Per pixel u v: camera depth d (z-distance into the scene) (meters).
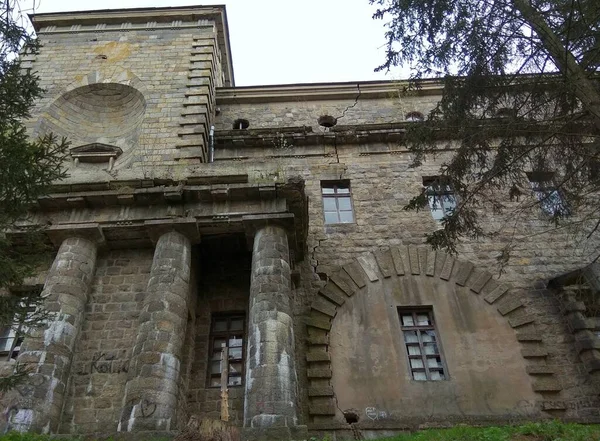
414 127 14.14
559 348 16.67
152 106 21.00
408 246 18.91
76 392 13.55
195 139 19.91
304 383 15.63
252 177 16.23
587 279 17.23
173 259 14.70
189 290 15.36
